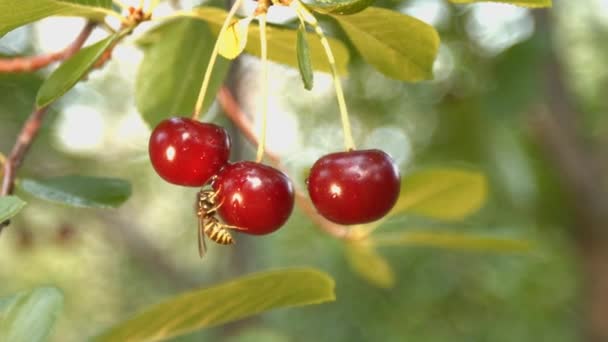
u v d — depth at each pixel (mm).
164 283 1448
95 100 913
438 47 385
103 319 1633
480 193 485
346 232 509
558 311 1409
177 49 446
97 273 1582
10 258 1647
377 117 885
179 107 447
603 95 1191
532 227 1013
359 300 1488
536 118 876
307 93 1112
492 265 1431
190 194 1610
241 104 671
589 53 1231
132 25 385
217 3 446
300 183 532
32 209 946
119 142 1034
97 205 410
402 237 500
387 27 382
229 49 366
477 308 1482
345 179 362
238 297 385
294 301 396
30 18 373
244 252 858
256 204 365
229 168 370
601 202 941
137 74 448
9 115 716
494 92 635
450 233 480
